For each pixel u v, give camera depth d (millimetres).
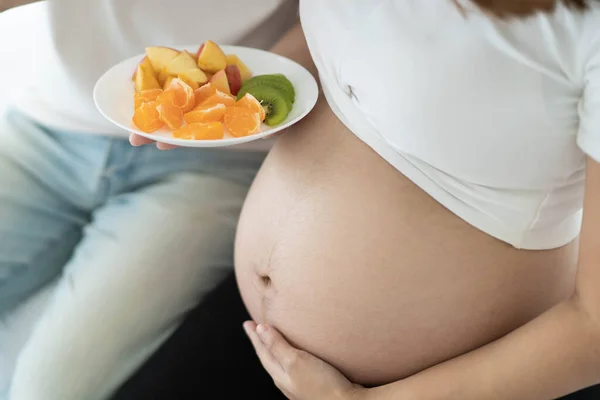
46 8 1095
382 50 710
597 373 723
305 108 862
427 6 688
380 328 823
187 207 1154
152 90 872
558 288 839
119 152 1177
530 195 740
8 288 1088
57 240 1158
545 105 670
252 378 999
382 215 790
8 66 1230
